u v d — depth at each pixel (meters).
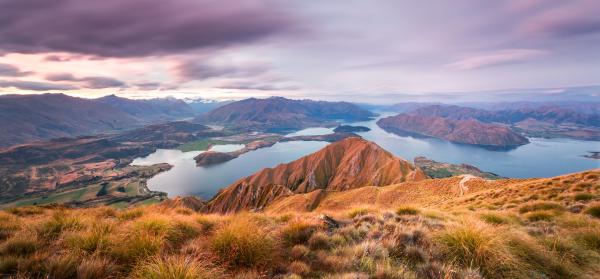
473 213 14.36
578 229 10.26
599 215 12.82
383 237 8.76
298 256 7.41
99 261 6.05
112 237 7.55
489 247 7.38
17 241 7.07
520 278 6.77
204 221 11.23
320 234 8.56
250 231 7.59
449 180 68.31
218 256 6.98
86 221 9.55
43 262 6.23
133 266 6.35
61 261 5.96
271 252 7.51
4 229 9.11
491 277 6.78
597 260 7.97
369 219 11.20
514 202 19.84
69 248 6.95
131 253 6.84
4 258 6.21
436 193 62.12
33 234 7.88
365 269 6.57
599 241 9.09
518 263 7.22
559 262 7.55
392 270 6.32
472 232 7.84
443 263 7.01
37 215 13.73
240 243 7.02
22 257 6.45
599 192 16.92
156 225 8.70
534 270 7.21
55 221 8.94
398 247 7.94
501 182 45.84
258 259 6.94
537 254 7.77
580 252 8.35
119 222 10.78
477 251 7.26
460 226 8.53
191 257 6.82
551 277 7.05
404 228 9.22
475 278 6.30
